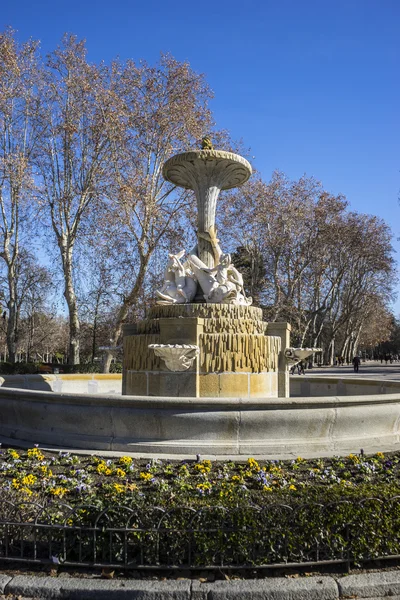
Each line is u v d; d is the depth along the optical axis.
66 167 27.19
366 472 6.05
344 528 4.02
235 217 35.41
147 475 5.74
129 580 3.73
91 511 4.02
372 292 53.06
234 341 9.26
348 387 13.52
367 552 4.00
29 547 4.13
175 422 6.87
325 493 4.23
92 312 36.00
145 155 25.36
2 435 8.05
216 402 6.75
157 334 9.56
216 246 11.24
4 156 26.16
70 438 7.29
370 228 44.66
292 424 6.95
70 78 25.78
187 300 10.32
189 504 4.02
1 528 4.04
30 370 27.09
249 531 3.88
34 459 6.64
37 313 51.00
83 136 26.58
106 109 24.72
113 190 24.78
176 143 25.81
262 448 6.79
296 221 35.50
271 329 10.35
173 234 25.83
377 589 3.70
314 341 46.84
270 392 9.73
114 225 24.80
